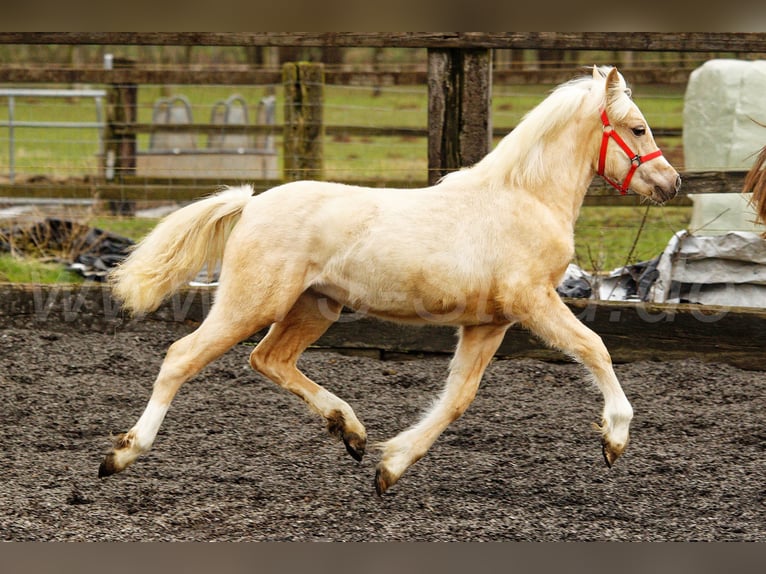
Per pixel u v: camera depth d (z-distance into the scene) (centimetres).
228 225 680
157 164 1927
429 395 906
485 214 656
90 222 1352
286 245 648
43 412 830
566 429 816
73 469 700
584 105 690
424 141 2619
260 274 646
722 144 1173
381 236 641
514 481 700
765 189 881
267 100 2067
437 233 644
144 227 1503
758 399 885
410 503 657
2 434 774
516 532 612
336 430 708
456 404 682
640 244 1326
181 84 1516
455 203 657
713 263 1027
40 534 587
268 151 1984
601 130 689
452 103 1009
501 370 962
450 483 695
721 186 984
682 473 717
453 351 998
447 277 643
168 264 670
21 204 1525
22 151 2119
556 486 691
